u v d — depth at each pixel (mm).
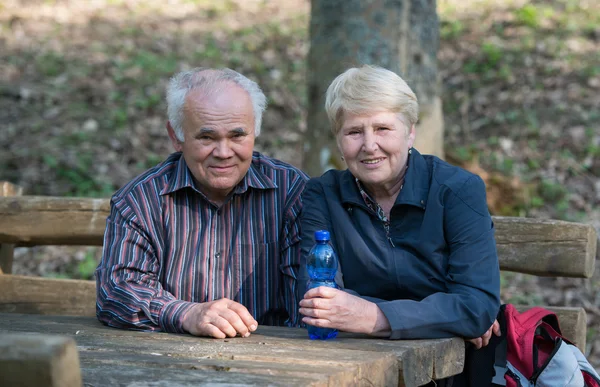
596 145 8719
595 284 6535
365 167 3086
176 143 3525
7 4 14648
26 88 10797
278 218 3596
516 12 12898
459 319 2914
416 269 3119
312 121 5695
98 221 4379
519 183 7742
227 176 3367
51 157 9102
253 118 3398
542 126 9266
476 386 3135
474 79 10750
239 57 12102
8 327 3195
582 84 10258
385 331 2902
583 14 12906
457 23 12766
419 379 2723
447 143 9031
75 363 1449
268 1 15094
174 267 3482
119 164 9078
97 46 12586
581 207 7629
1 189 4707
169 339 2930
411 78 5707
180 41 12906
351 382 2348
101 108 10406
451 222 3072
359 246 3168
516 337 3182
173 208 3506
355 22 5527
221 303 3037
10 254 4668
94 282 4418
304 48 12336
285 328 3260
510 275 6859
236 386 2092
